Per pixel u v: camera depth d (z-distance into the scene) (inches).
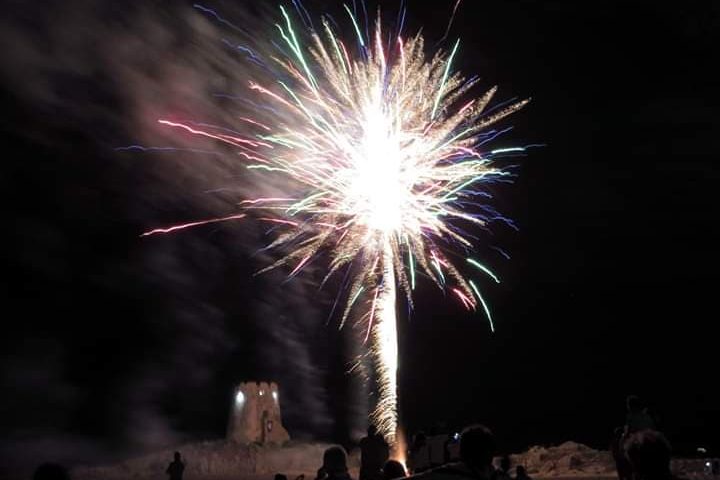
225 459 1969.7
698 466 1056.2
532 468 1375.5
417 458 527.2
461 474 229.9
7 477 1958.7
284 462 1991.9
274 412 2233.0
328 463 312.0
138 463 1947.6
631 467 196.7
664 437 195.2
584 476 1275.8
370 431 578.2
